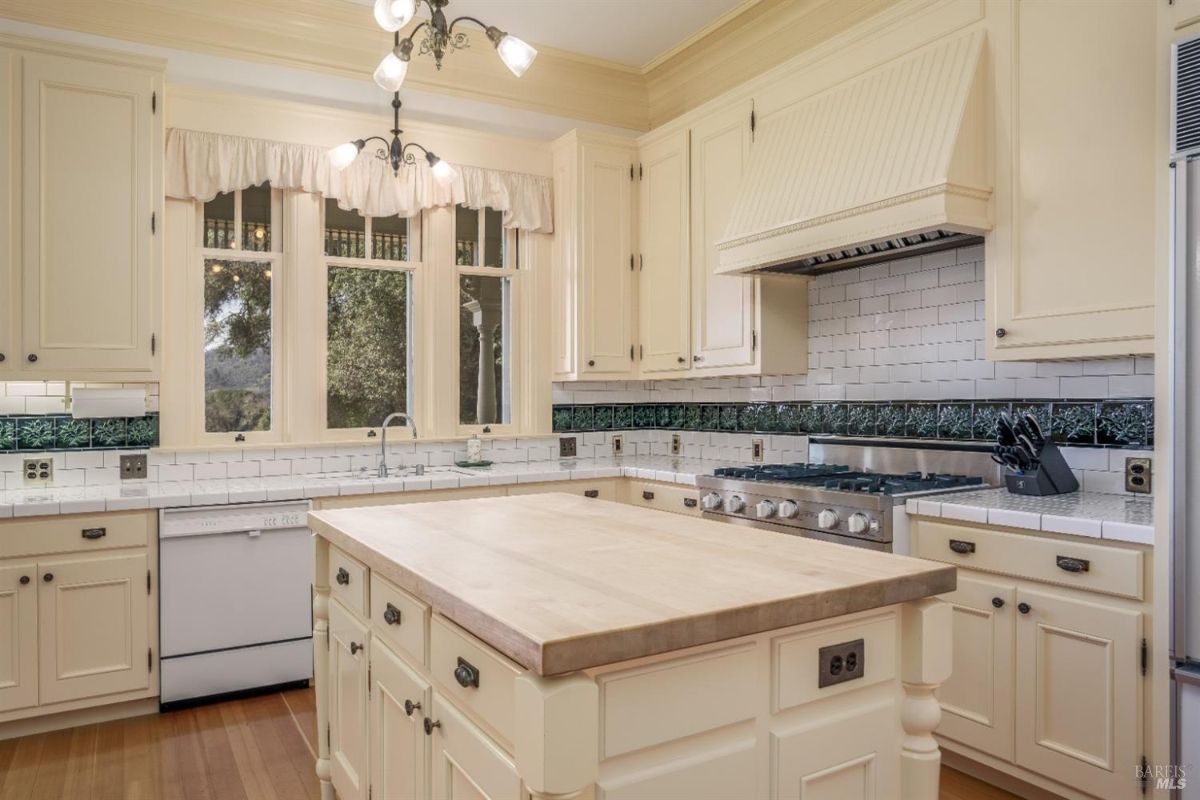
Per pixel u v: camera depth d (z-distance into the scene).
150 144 3.24
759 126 3.58
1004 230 2.56
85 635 2.94
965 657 2.46
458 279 4.33
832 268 3.55
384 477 3.77
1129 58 2.25
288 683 3.31
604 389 4.73
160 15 3.56
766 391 4.10
